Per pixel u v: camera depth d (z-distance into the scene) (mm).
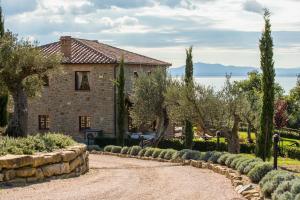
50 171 15086
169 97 28812
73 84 39125
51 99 39812
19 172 13773
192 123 30250
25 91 23109
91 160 25609
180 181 14859
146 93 34062
